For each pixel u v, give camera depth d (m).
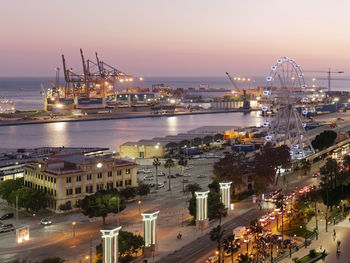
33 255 169.62
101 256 159.50
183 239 183.25
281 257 163.38
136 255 168.88
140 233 189.12
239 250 168.88
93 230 197.12
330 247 173.62
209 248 172.88
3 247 178.12
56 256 167.88
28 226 187.38
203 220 195.00
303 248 172.75
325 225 199.50
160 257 165.12
